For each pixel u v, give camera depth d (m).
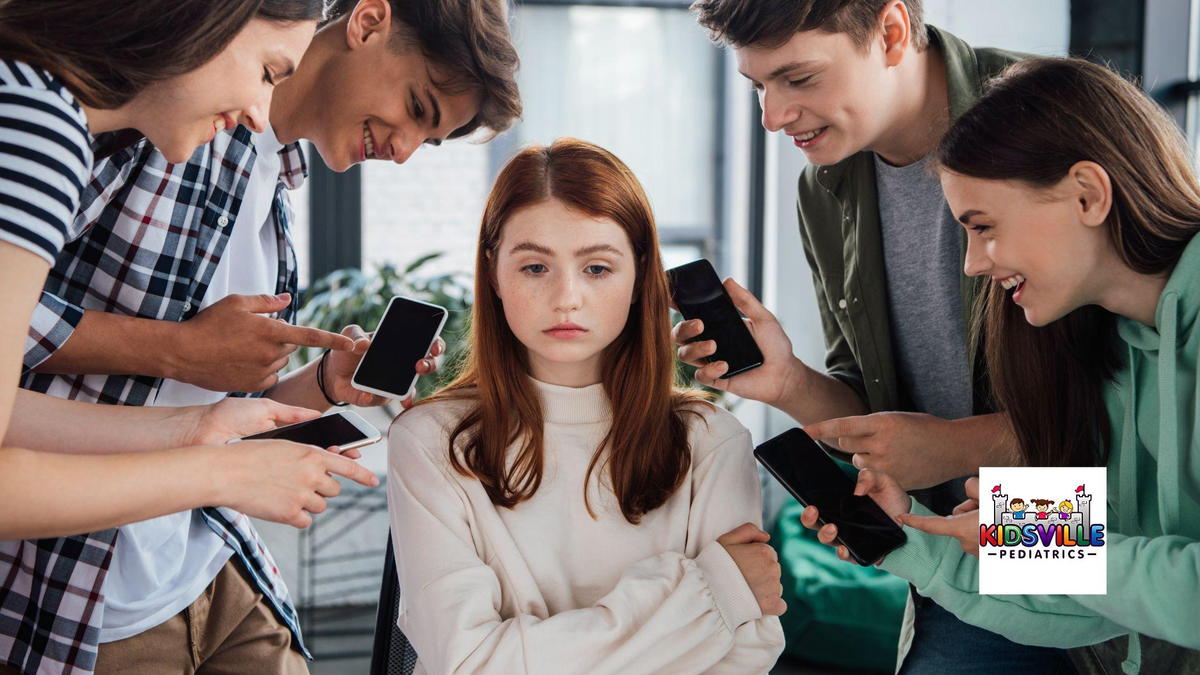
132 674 1.53
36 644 1.43
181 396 1.55
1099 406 1.40
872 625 3.38
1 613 1.44
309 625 3.93
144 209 1.43
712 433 1.51
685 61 4.48
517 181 1.41
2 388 1.01
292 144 1.67
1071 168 1.22
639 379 1.46
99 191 1.39
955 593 1.39
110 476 1.10
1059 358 1.39
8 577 1.44
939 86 1.70
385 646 1.51
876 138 1.65
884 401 1.83
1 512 1.05
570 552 1.44
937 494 1.82
